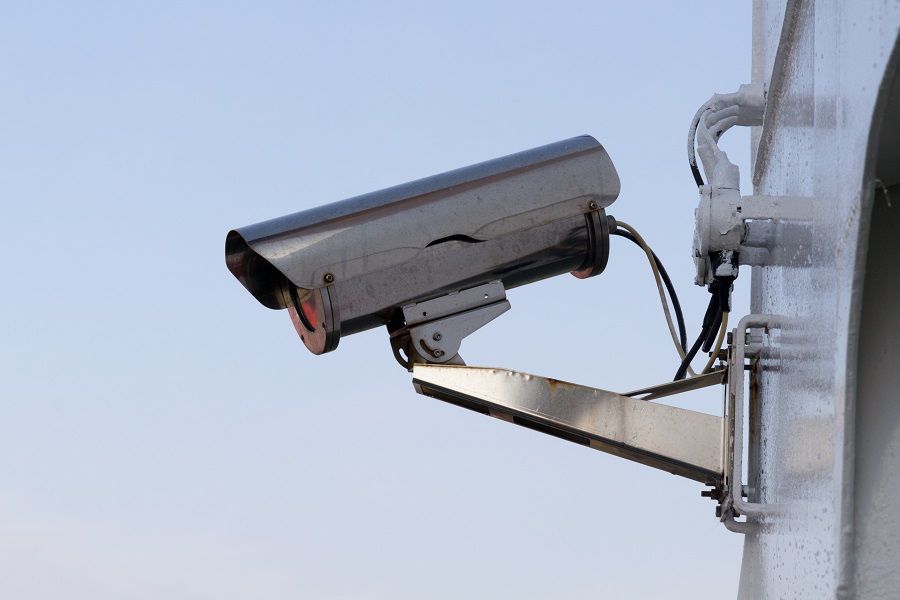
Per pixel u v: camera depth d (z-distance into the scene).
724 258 4.11
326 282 4.07
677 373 4.36
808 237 2.72
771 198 3.90
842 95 2.13
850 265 2.02
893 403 2.12
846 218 2.08
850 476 2.08
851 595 2.07
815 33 2.62
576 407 4.15
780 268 3.53
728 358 4.11
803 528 2.77
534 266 4.40
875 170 2.05
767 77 4.46
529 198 4.27
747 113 4.58
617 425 4.11
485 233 4.21
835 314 2.22
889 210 2.26
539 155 4.36
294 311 4.34
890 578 2.04
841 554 2.08
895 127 1.96
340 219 4.13
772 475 3.68
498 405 4.18
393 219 4.15
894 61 1.72
